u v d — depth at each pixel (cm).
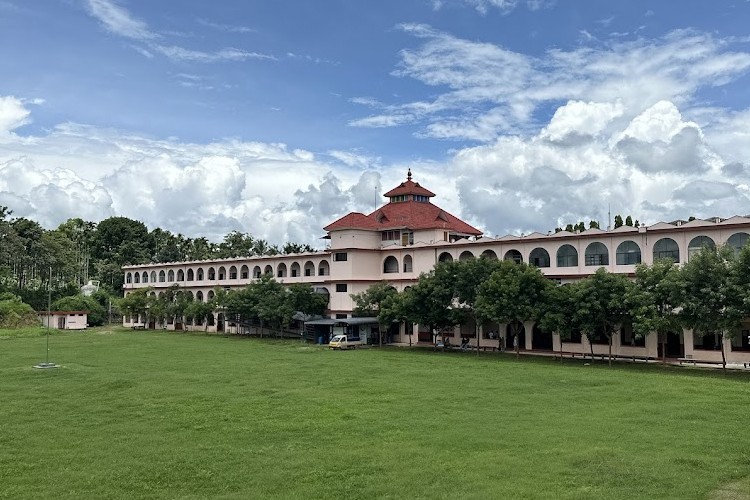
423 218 9075
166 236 18238
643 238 6200
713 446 2548
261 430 2953
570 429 2883
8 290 13025
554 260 6912
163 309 11550
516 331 6425
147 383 4462
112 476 2278
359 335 8100
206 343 8312
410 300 7112
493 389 4103
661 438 2684
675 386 4134
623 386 4181
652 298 5331
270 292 9094
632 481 2128
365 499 2014
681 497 1986
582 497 1975
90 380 4638
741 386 4141
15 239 13400
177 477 2262
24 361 6006
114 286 15925
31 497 2078
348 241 8681
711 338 5812
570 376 4741
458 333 7750
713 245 5719
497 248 7450
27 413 3406
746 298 4681
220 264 11531
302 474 2269
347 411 3362
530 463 2345
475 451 2534
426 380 4559
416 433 2852
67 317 12000
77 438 2845
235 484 2181
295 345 7994
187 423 3122
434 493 2044
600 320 5672
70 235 17638
